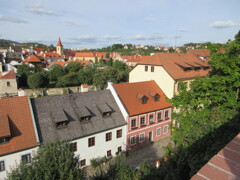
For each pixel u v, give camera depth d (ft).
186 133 54.60
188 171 36.73
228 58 55.47
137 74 125.59
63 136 67.15
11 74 183.32
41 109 70.49
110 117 81.25
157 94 98.32
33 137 62.28
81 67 243.19
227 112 47.34
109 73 206.39
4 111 63.10
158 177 40.63
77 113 74.64
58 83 200.44
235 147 12.73
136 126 87.86
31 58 303.89
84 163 73.77
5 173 57.62
